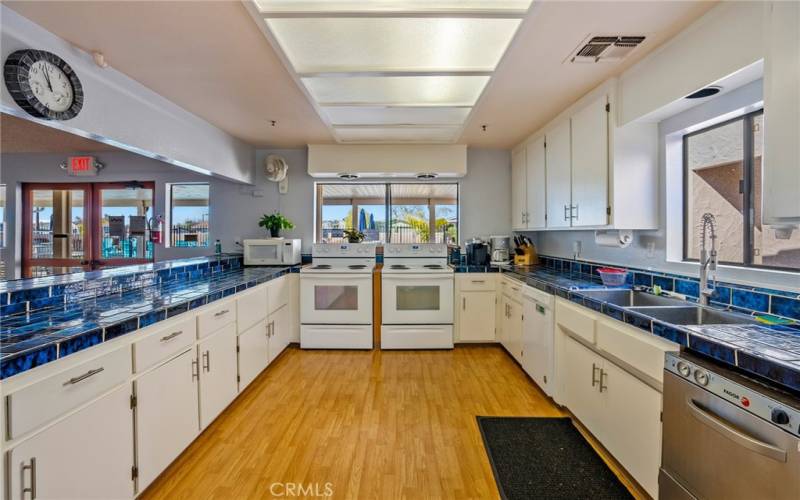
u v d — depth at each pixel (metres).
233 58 1.92
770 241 1.59
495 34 1.74
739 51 1.40
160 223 3.94
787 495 0.90
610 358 1.75
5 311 1.51
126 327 1.42
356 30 1.69
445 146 3.77
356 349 3.52
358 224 4.22
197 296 1.95
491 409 2.35
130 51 1.83
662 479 1.33
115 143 2.07
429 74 2.08
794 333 1.23
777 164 1.08
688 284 1.89
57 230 4.02
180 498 1.57
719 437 1.09
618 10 1.52
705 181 1.93
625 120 2.08
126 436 1.42
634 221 2.13
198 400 1.92
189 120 2.76
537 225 3.29
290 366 3.10
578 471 1.74
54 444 1.13
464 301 3.59
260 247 3.71
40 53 1.56
